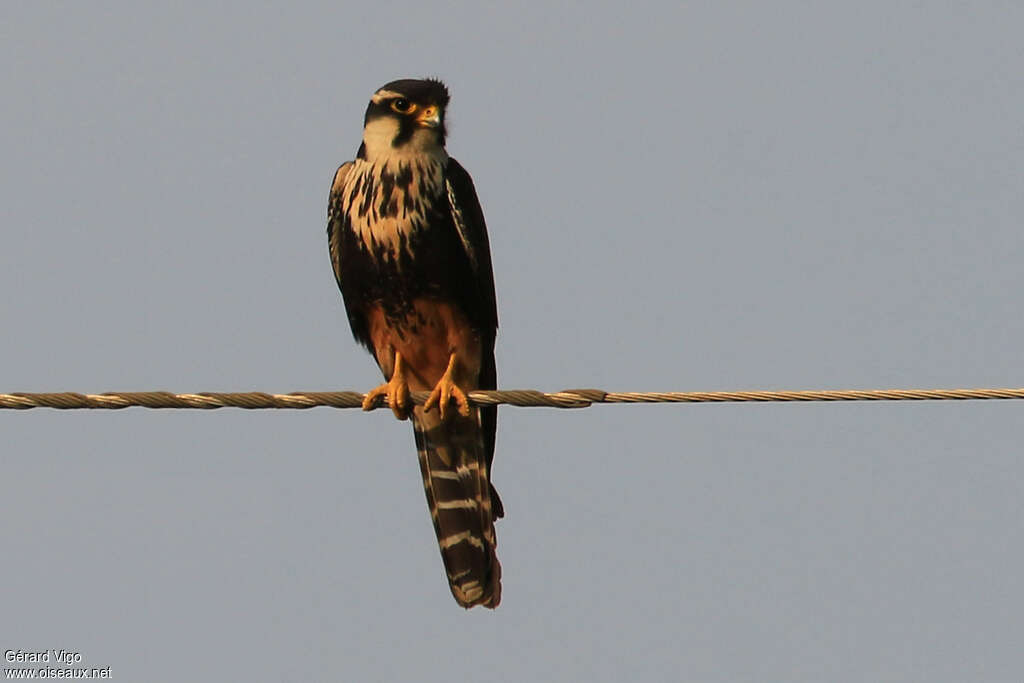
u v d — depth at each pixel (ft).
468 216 47.14
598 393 41.11
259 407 42.06
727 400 39.96
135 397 41.42
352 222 47.14
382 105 46.98
